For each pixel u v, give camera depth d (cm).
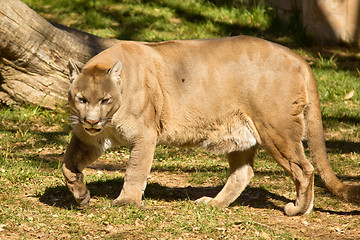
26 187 1085
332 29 2906
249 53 959
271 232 847
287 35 2902
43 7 2809
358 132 1788
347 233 858
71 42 1891
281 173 1314
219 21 2953
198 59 967
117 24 2761
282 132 940
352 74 2550
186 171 1335
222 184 1210
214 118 963
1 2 1723
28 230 823
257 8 3019
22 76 1842
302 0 2916
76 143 959
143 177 952
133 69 938
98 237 807
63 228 843
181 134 977
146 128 943
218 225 877
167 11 2952
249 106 948
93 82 871
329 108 2103
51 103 1864
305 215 961
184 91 959
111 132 952
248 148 973
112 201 961
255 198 1100
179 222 879
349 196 932
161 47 987
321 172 962
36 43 1811
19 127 1689
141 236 811
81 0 2909
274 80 940
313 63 2650
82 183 942
